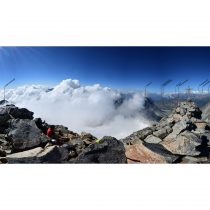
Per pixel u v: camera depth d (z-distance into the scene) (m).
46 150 18.98
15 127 20.50
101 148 19.59
